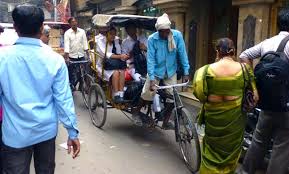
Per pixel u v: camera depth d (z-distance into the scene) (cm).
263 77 346
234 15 798
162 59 500
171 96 487
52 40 954
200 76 361
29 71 245
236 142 371
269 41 372
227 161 373
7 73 242
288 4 615
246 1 643
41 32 256
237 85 355
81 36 838
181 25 897
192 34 902
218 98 359
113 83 585
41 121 249
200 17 884
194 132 419
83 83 784
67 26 1023
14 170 256
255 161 387
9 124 248
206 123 376
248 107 358
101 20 605
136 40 630
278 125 359
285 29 367
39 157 271
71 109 258
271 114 358
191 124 425
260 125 373
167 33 486
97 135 583
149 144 541
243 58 394
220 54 366
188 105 786
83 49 841
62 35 1020
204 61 892
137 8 1251
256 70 355
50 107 256
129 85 582
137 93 549
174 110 466
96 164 461
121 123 657
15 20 247
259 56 386
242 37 666
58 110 258
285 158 364
